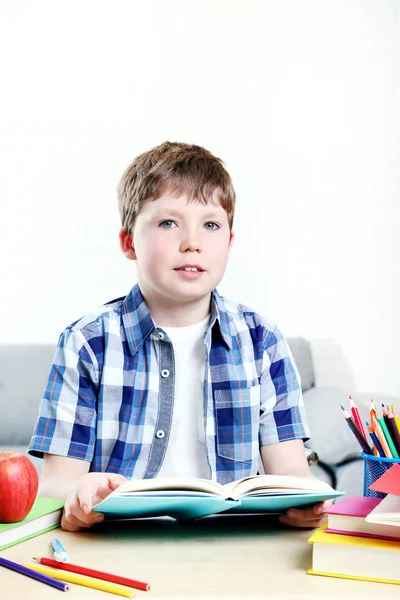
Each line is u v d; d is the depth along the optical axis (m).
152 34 2.64
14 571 0.60
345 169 2.57
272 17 2.61
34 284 2.61
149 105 2.63
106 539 0.71
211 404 1.10
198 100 2.62
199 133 2.61
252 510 0.77
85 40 2.65
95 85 2.64
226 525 0.78
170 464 1.08
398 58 2.57
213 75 2.62
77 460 1.01
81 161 2.62
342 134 2.58
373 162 2.56
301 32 2.61
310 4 2.60
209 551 0.67
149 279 1.05
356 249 2.55
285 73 2.60
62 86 2.64
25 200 2.62
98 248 2.60
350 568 0.59
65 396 1.03
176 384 1.09
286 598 0.53
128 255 1.14
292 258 2.57
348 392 2.50
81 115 2.63
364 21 2.59
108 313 1.11
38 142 2.63
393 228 2.54
